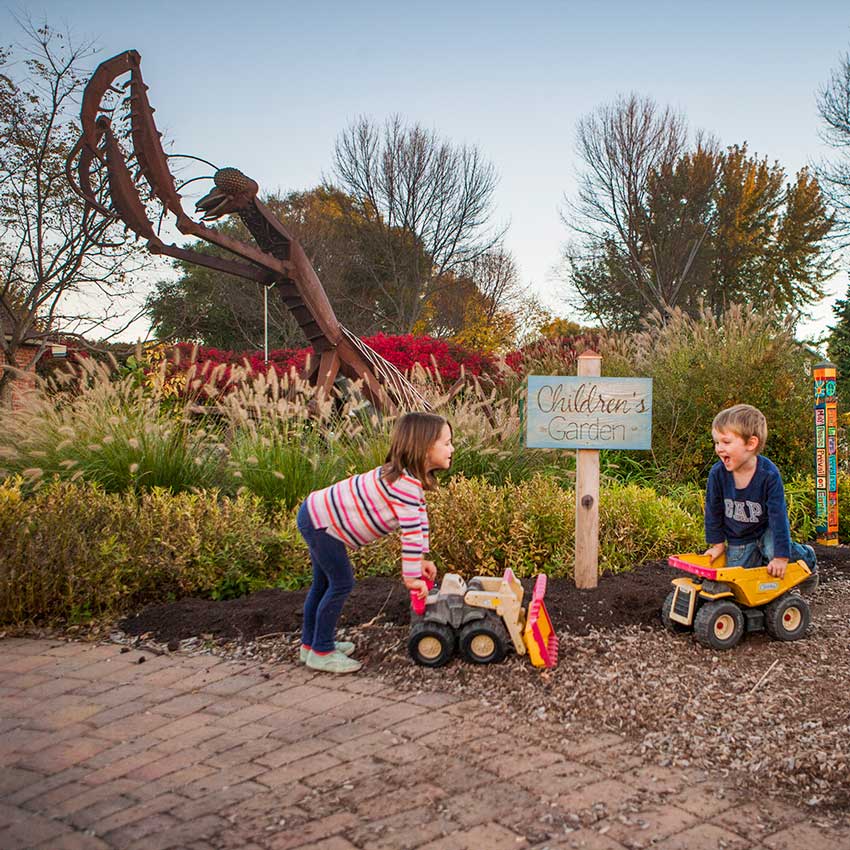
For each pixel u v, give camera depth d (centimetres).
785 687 370
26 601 486
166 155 838
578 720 336
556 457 775
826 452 676
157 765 300
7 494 568
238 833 250
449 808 263
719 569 425
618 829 251
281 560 568
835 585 561
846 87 2544
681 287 3406
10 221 1272
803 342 920
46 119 1266
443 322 3975
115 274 1323
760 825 255
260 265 925
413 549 385
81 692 380
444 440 389
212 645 446
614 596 486
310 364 1004
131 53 809
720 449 442
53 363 1519
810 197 3409
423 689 376
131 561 516
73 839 248
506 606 404
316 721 339
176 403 853
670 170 3328
